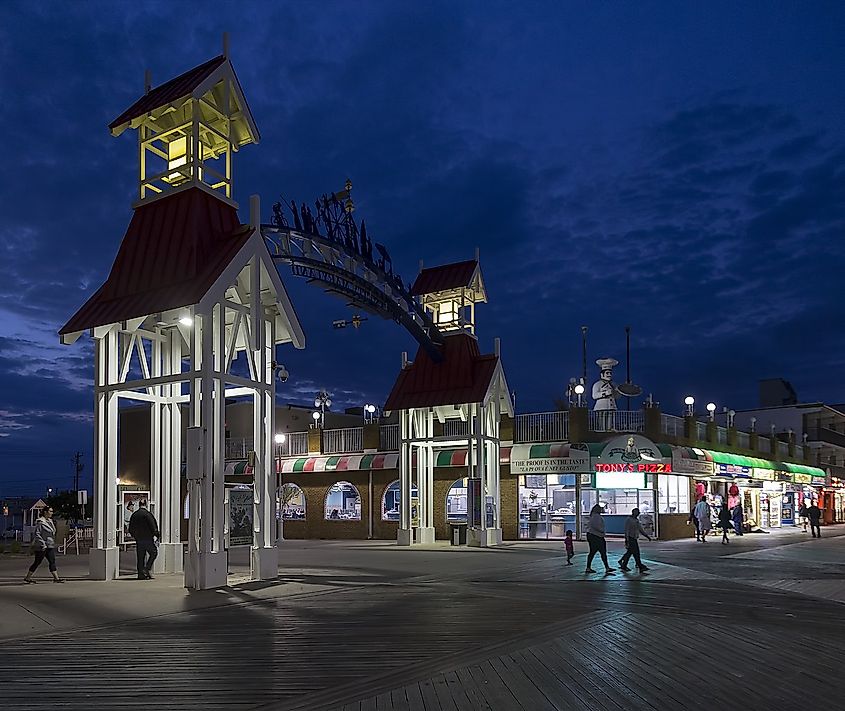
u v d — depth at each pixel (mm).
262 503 19500
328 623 12906
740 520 38406
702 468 38406
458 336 34344
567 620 13047
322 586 17984
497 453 34281
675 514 36469
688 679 9023
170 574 20500
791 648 10789
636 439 35312
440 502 38969
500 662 9875
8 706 8008
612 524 35906
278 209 25438
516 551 29516
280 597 16125
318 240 26734
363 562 24938
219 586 17703
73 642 11352
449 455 38281
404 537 33906
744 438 48906
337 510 42531
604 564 22031
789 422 65438
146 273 19547
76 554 32688
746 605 14969
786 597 16188
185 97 19922
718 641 11242
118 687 8727
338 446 43781
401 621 13055
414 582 18891
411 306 32031
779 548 29609
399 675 9219
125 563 24469
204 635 11859
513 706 7926
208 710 7832
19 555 32969
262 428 19766
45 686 8789
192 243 19125
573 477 36375
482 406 32969
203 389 17719
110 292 19969
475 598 15945
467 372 33656
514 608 14500
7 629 12430
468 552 29203
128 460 56344
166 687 8719
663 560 24609
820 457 65625
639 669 9492
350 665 9750
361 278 28469
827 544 31859
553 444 36688
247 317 19719
